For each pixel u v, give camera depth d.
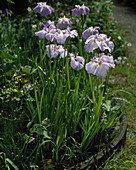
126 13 10.09
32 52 4.18
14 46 4.21
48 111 2.66
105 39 2.31
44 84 2.70
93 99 2.73
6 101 2.85
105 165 2.51
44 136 2.53
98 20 5.86
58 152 2.62
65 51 2.56
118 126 3.00
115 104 3.29
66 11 6.15
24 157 2.49
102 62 2.11
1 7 6.21
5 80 3.08
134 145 3.00
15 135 2.53
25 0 6.57
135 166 2.73
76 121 2.73
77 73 3.38
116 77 4.69
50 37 2.45
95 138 2.80
